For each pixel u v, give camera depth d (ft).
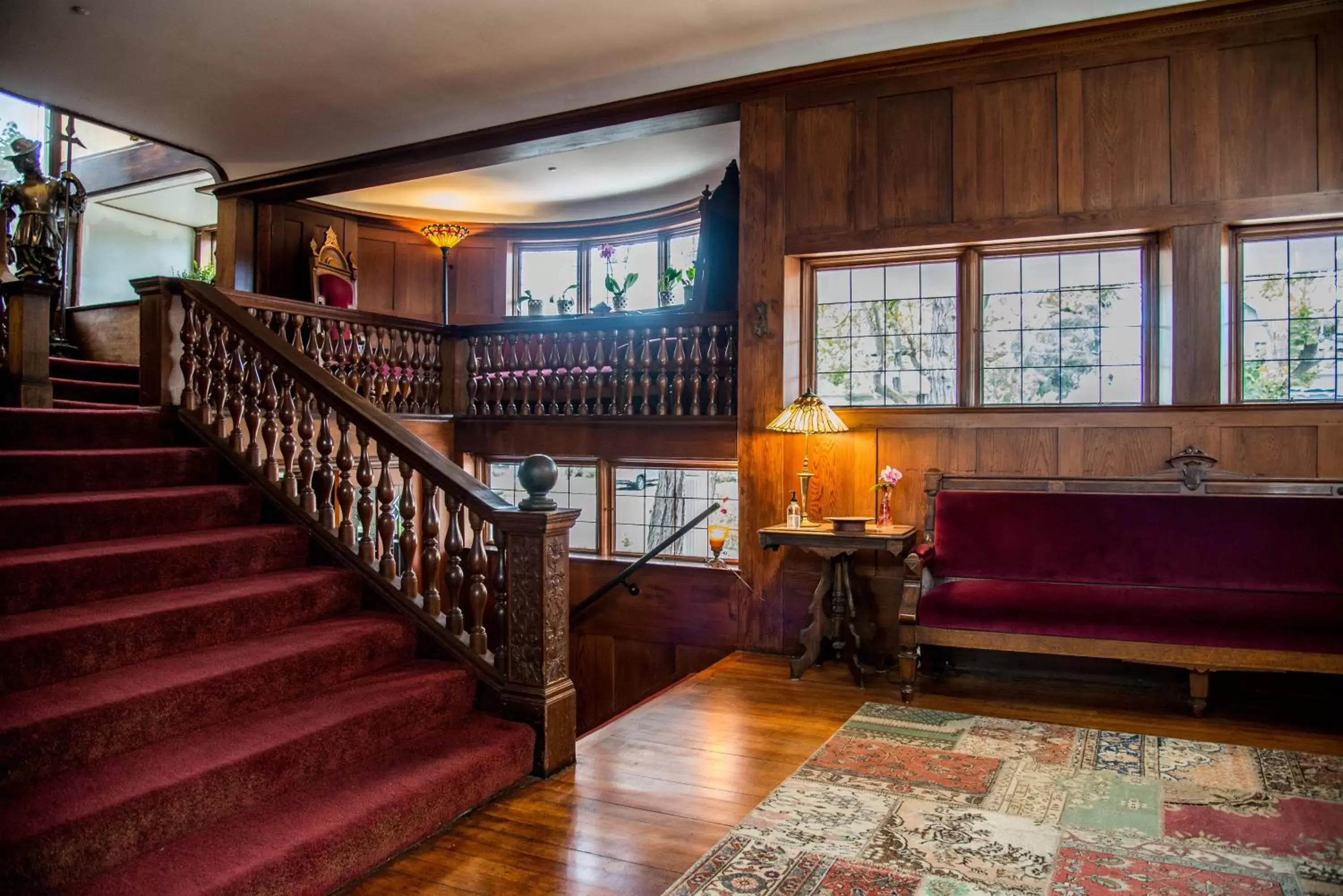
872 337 17.37
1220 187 14.32
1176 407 14.56
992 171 15.71
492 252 32.73
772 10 15.90
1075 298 15.83
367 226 30.89
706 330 19.75
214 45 17.97
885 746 11.80
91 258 31.78
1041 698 14.24
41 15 16.81
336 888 7.91
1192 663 12.56
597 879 8.14
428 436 22.71
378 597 12.28
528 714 10.81
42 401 15.37
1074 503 14.71
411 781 9.00
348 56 18.39
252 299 19.16
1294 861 8.35
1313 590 13.15
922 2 15.35
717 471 21.02
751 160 17.51
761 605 17.38
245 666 9.37
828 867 8.32
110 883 6.85
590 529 22.79
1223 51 14.28
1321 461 13.83
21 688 8.41
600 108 19.43
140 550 10.64
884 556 16.34
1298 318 14.48
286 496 13.41
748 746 11.91
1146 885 7.92
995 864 8.35
